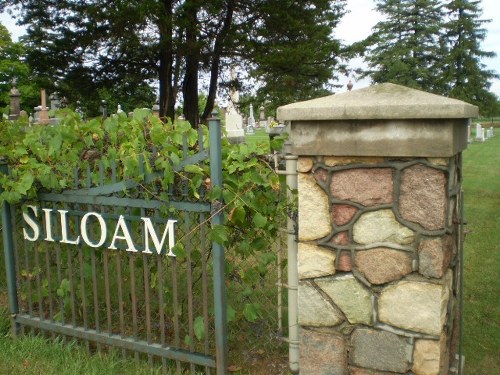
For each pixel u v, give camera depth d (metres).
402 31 45.66
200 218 3.01
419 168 2.36
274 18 16.64
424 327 2.43
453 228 2.69
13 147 3.73
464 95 42.97
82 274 3.51
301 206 2.65
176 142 3.03
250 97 20.62
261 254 3.21
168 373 3.22
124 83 19.25
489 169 15.89
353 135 2.43
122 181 3.21
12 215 3.78
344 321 2.63
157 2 14.21
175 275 3.14
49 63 17.12
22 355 3.47
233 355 3.44
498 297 4.58
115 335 3.44
